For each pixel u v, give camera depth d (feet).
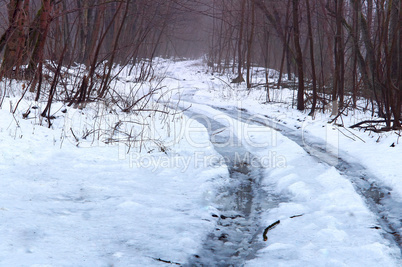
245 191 19.01
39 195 15.74
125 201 16.05
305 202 17.07
